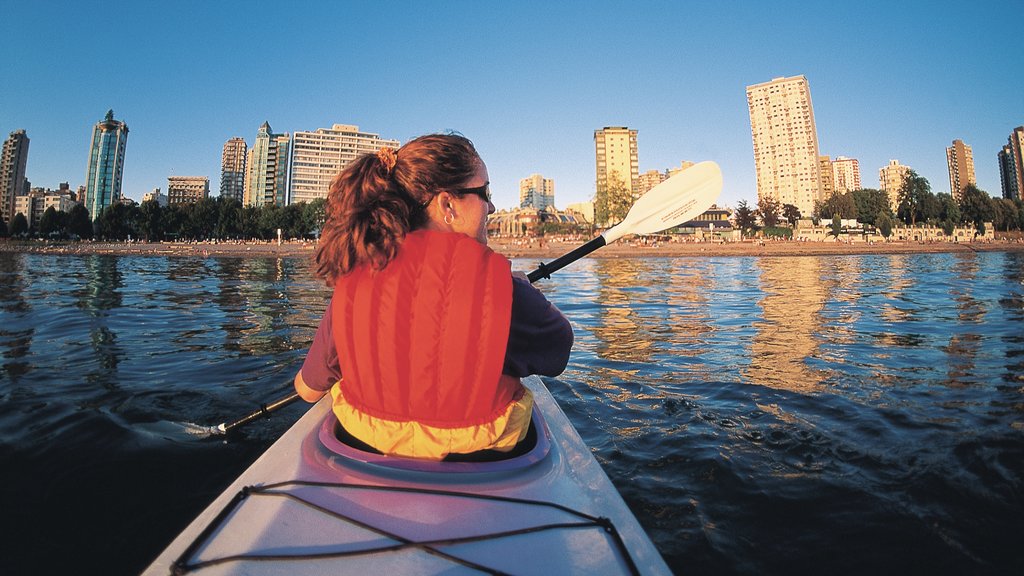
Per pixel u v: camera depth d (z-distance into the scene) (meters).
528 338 1.02
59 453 2.39
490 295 0.94
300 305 8.59
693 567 1.63
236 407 3.11
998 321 6.63
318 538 0.81
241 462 2.31
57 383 3.62
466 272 0.94
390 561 0.75
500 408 1.00
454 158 1.08
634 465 2.35
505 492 0.95
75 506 1.94
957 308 8.03
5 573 1.54
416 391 0.96
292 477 1.00
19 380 3.70
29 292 10.33
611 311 8.00
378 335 0.95
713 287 12.40
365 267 0.97
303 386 1.25
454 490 0.94
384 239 0.94
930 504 2.00
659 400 3.35
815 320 6.89
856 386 3.64
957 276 15.60
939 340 5.39
